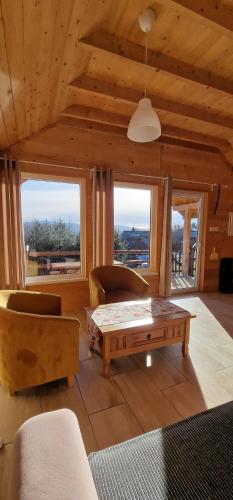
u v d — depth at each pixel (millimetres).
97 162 3705
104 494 774
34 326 1696
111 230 3768
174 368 2188
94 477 830
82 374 2082
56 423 832
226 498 764
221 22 1808
